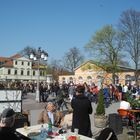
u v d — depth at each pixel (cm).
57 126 759
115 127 1038
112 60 5691
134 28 5231
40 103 2481
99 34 5750
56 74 8444
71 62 8669
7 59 9662
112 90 2792
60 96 1927
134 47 5188
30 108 2016
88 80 7069
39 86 2702
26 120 903
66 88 2809
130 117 1068
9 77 9200
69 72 8569
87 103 698
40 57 2612
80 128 688
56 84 3300
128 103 1077
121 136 1009
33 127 702
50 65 9131
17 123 869
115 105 2398
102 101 1219
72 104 713
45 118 765
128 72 5912
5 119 421
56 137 592
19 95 951
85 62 7012
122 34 5616
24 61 9462
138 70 5172
